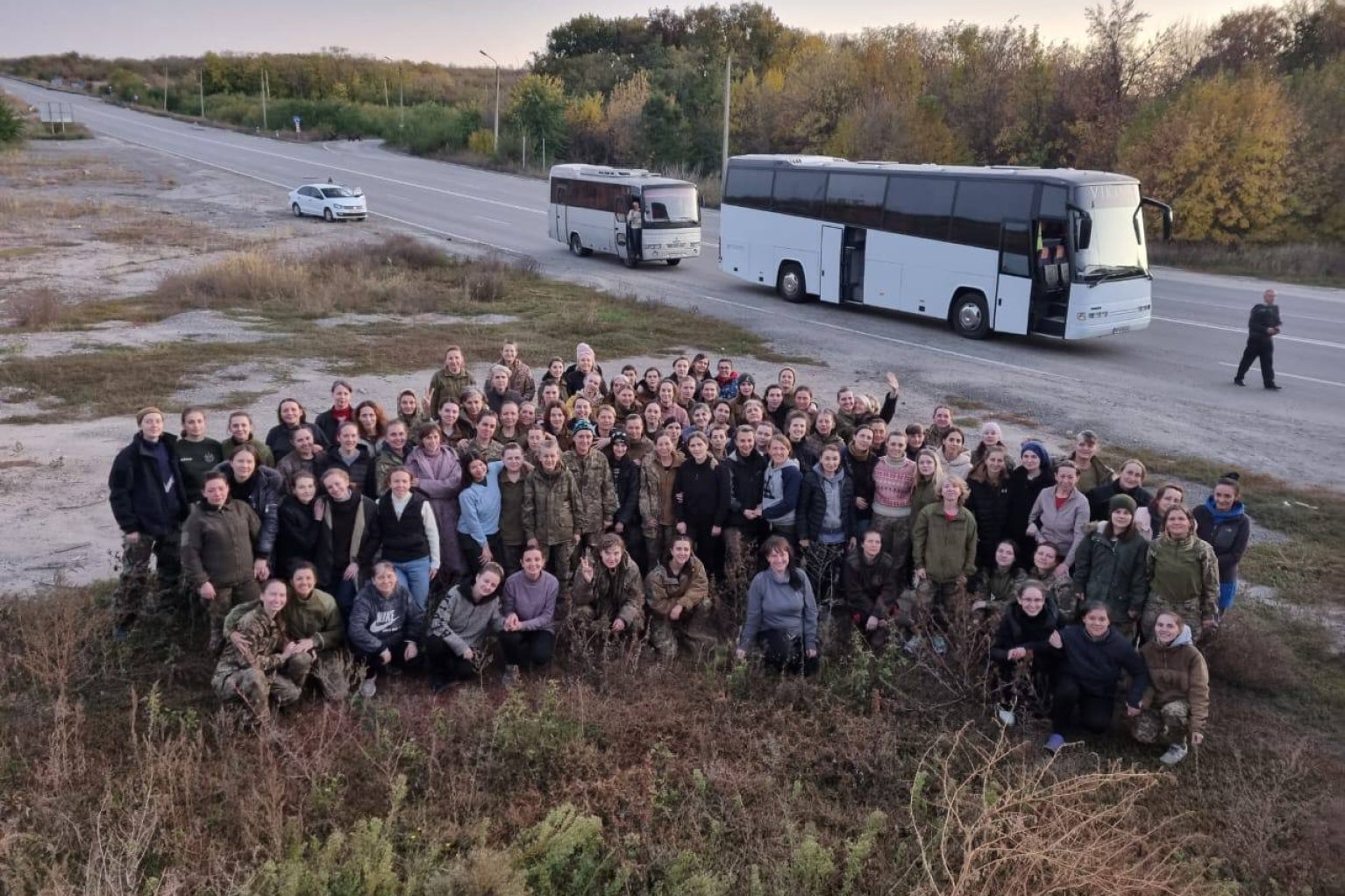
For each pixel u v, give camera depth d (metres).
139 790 6.08
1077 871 5.54
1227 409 16.33
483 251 33.84
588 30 95.19
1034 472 8.95
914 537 8.52
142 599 8.08
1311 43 48.59
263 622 7.11
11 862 5.41
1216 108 32.34
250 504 8.02
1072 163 40.78
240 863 5.64
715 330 22.38
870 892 5.73
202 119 92.69
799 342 21.53
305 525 7.85
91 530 10.54
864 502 9.30
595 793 6.53
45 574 9.40
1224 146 32.38
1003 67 46.00
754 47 83.12
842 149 46.09
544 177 58.09
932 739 7.13
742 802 6.39
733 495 9.41
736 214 27.50
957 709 7.53
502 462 8.84
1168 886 5.55
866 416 10.88
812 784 6.73
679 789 6.55
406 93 103.56
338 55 117.56
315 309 23.06
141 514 8.09
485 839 5.73
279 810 5.90
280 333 20.95
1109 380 18.27
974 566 8.46
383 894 5.24
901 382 18.11
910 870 5.80
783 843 6.04
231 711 7.02
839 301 24.84
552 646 7.97
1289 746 7.12
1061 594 8.13
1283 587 9.77
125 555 8.09
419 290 25.50
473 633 7.83
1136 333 22.38
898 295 23.30
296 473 8.17
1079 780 5.96
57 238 32.72
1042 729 7.38
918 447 9.55
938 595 8.51
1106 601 7.88
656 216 30.75
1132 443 14.50
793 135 52.38
